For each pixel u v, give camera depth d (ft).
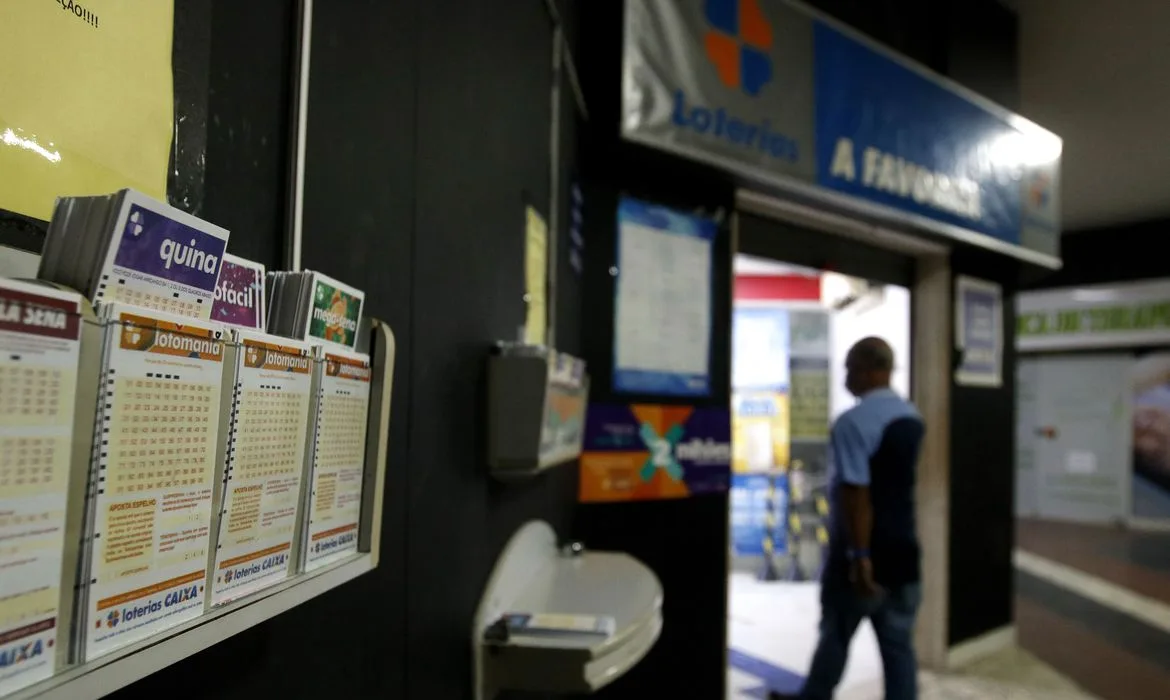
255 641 1.88
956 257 10.66
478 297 3.75
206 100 1.76
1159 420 25.18
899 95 8.48
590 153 6.64
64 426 1.13
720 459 7.63
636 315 7.05
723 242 7.76
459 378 3.48
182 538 1.40
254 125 1.94
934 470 10.55
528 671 3.70
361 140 2.51
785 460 15.89
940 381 10.51
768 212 8.45
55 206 1.24
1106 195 15.46
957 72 9.91
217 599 1.51
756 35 7.07
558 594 4.45
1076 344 26.07
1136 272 18.38
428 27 3.10
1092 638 12.36
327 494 1.99
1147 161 13.16
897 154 8.41
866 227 9.11
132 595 1.28
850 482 7.19
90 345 1.19
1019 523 26.61
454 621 3.42
